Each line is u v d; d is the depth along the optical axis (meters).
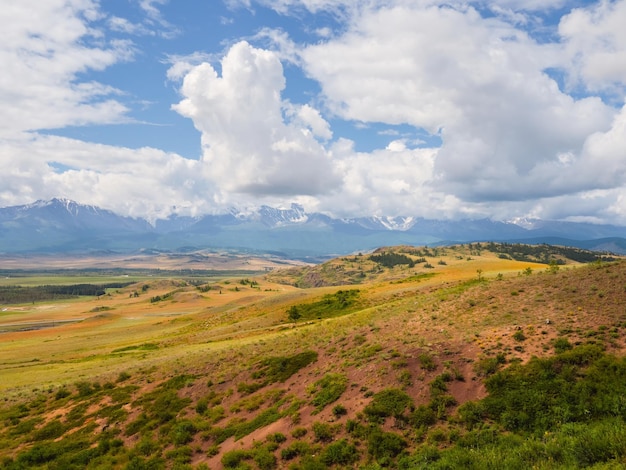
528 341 25.53
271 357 37.53
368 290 100.88
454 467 16.52
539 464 15.44
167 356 56.28
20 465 27.48
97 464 26.05
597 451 15.16
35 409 39.19
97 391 40.25
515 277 46.19
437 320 35.00
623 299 28.36
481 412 20.17
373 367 27.42
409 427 20.67
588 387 19.69
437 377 23.64
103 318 197.00
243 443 24.02
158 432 28.72
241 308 122.06
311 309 91.25
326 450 20.55
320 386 27.73
